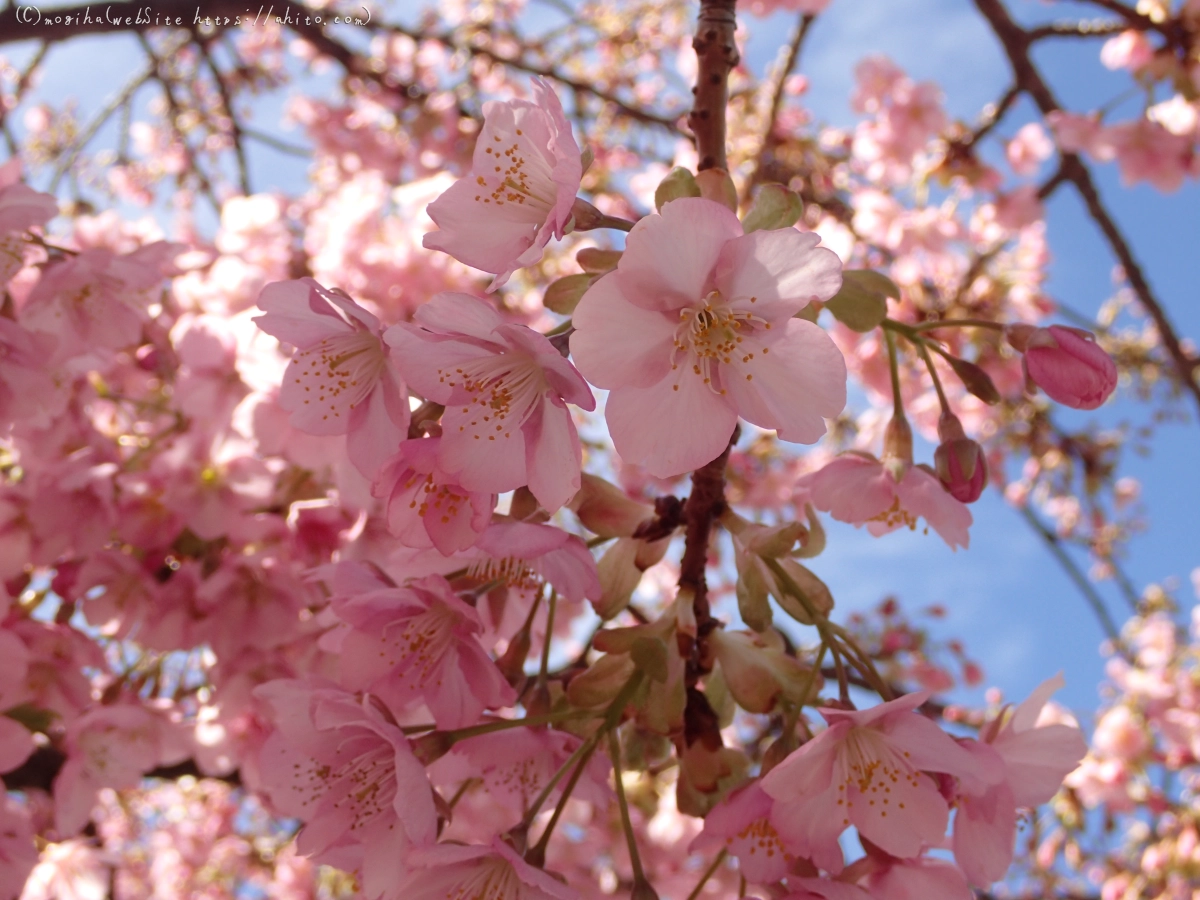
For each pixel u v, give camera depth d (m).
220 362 0.27
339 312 0.15
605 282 0.13
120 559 0.26
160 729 0.28
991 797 0.15
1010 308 0.49
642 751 0.17
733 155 0.56
